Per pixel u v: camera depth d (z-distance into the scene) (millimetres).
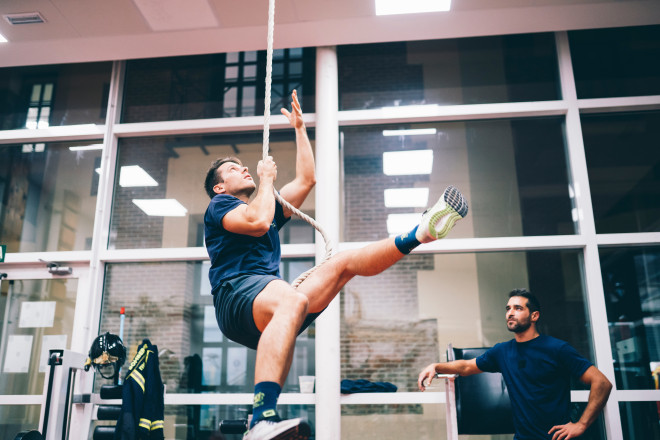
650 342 4121
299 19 4344
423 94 4852
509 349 3252
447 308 4301
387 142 4797
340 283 1959
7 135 5070
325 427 3969
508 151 4676
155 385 3633
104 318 4562
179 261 4668
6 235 4883
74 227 4836
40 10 4238
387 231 4562
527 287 4301
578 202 4414
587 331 4188
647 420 3941
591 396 2951
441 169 4684
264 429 1440
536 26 4496
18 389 4484
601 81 4734
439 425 4031
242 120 4906
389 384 4098
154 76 5145
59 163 5047
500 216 4496
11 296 4695
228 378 4320
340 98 4898
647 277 4262
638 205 4438
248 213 1880
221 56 5152
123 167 4980
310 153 2371
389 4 4180
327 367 4094
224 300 1875
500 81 4836
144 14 4281
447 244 4383
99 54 4852
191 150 4969
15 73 5293
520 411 3068
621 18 4410
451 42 4969
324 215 4449
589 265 4250
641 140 4609
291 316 1636
